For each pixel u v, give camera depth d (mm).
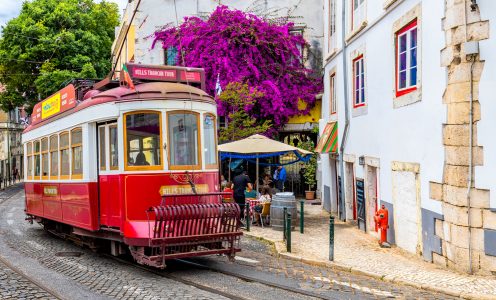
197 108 10078
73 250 12883
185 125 9930
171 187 9633
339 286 8758
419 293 8492
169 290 8445
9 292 8477
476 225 9539
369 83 14461
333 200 19328
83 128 10922
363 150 15039
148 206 9484
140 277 9492
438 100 10305
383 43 13320
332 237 10867
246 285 8750
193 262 10688
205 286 8602
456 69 9773
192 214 9148
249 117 22828
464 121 9664
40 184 14602
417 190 11242
